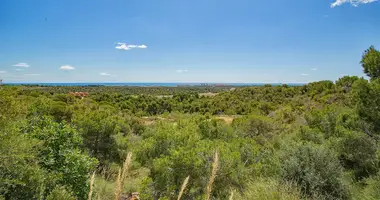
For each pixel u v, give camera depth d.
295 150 5.11
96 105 18.09
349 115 8.27
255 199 3.95
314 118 11.49
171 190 4.76
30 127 4.42
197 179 4.91
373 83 6.94
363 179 5.35
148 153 6.95
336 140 6.90
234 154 5.29
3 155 2.87
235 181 4.87
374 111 6.86
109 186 5.61
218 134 9.96
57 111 9.88
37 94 17.80
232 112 37.72
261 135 11.88
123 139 8.99
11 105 4.20
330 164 4.64
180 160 4.82
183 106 44.75
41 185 3.13
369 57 7.26
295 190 4.05
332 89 24.86
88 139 7.86
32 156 3.26
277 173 5.10
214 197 4.44
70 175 3.88
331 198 4.17
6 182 2.75
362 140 6.14
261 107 32.41
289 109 19.70
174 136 6.96
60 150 4.07
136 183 5.66
